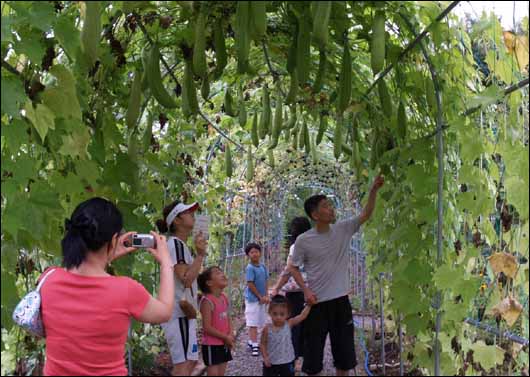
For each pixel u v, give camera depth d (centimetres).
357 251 793
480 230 315
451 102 303
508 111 280
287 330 345
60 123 249
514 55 261
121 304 200
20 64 255
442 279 279
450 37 279
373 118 406
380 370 435
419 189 316
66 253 204
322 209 351
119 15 296
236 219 811
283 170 1053
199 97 538
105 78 319
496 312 265
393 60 313
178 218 345
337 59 405
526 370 298
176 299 332
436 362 290
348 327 356
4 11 240
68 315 197
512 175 254
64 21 232
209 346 356
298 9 274
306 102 407
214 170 708
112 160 309
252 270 532
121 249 227
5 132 220
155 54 280
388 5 274
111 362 200
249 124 590
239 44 243
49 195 229
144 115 479
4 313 222
